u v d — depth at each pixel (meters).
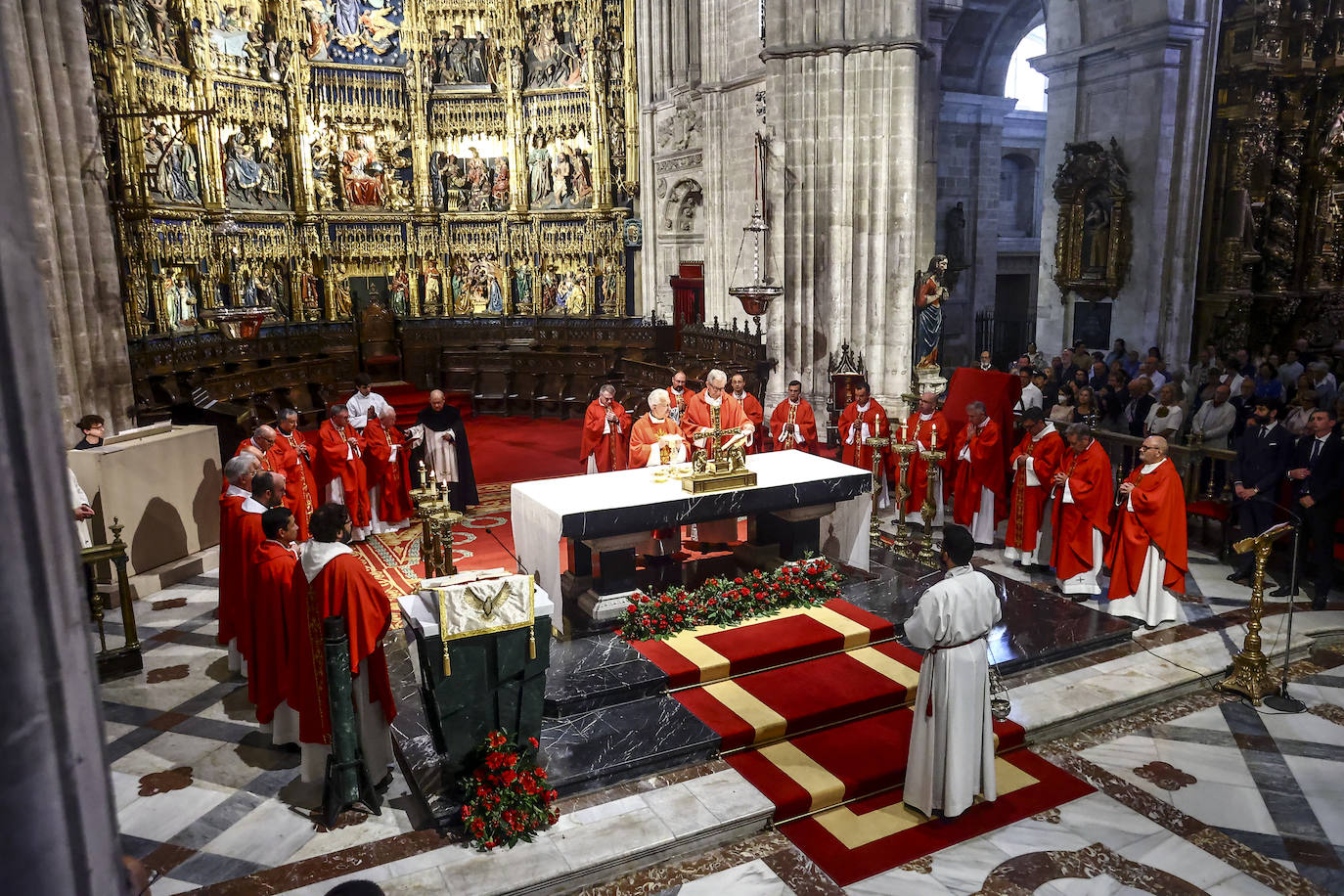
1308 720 8.06
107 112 14.38
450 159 24.45
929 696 6.56
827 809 6.91
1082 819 6.70
